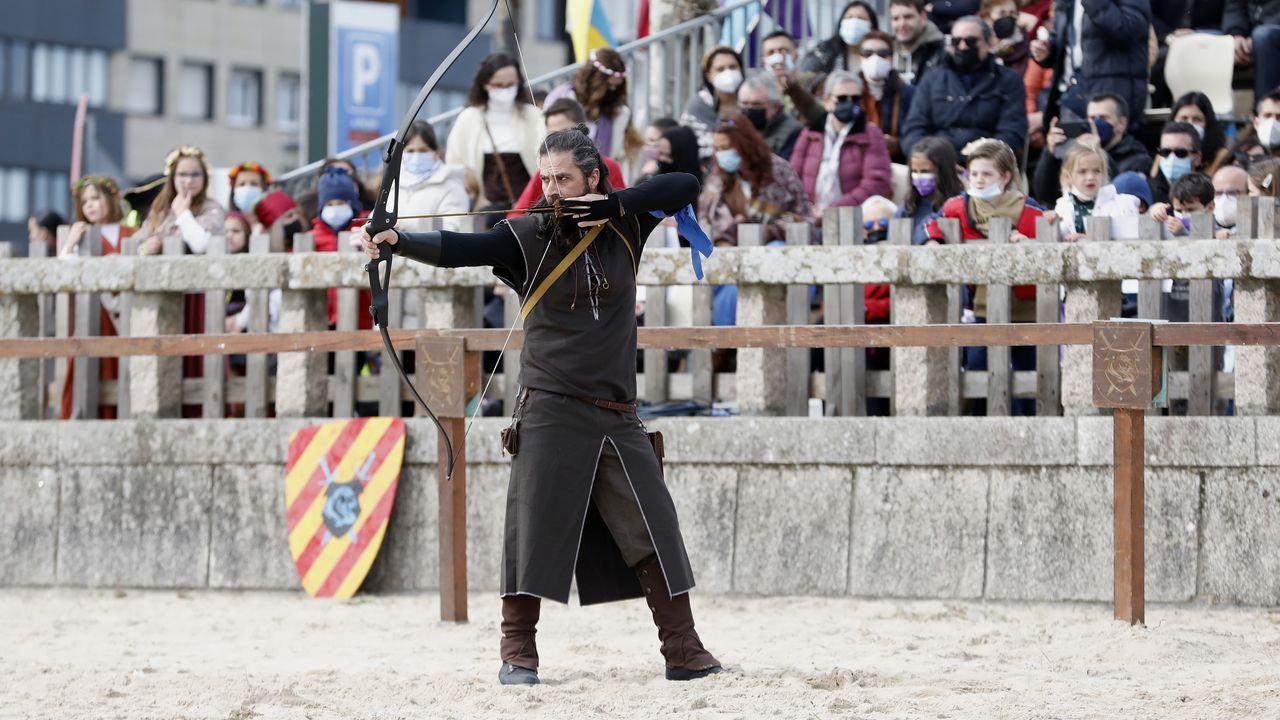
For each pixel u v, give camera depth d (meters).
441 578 14.77
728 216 18.12
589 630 14.21
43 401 18.53
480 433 16.53
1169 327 13.22
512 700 10.37
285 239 19.12
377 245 10.31
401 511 16.80
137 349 16.39
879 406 16.41
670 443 16.00
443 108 71.75
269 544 17.11
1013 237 15.86
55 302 18.48
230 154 75.88
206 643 13.91
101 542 17.53
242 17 76.00
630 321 10.90
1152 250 15.04
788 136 19.94
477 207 19.03
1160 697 10.08
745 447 15.83
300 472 16.94
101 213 20.06
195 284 17.34
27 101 69.69
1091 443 14.89
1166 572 14.81
